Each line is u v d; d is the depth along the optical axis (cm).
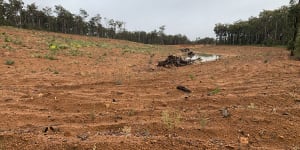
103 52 2998
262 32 8194
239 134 477
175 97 805
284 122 523
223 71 1436
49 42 3225
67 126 518
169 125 502
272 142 452
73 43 3600
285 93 770
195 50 6469
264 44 7350
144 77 1265
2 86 934
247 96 744
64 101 714
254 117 544
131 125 517
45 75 1261
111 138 447
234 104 689
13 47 2283
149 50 4588
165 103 712
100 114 608
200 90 900
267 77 1174
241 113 568
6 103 690
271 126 506
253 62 1908
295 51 2312
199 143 428
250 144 443
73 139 447
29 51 2178
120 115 600
